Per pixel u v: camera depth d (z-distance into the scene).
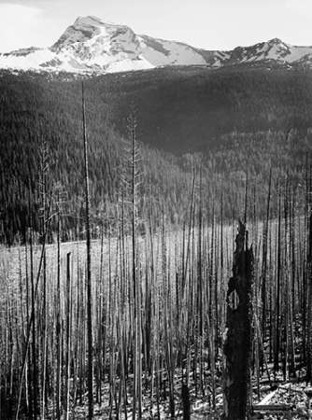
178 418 25.00
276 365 28.72
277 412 20.44
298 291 34.44
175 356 30.20
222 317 33.12
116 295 31.88
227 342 11.12
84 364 34.84
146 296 35.41
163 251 29.05
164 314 27.62
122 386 26.45
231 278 11.17
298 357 30.16
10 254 50.91
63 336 32.44
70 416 29.67
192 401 27.05
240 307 11.05
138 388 23.84
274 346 29.20
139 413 23.70
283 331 30.48
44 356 24.39
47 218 21.08
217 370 30.73
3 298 40.78
